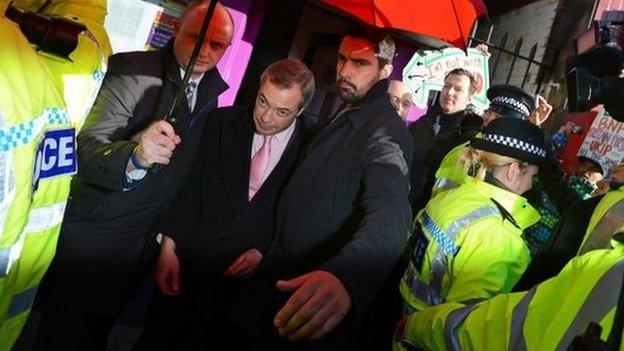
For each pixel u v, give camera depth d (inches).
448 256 73.6
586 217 60.7
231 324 95.5
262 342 85.0
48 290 91.0
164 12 147.8
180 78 92.6
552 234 65.6
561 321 38.1
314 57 199.8
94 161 76.7
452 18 94.0
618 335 29.0
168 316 99.2
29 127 40.2
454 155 118.7
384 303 109.4
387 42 89.5
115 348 124.8
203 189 95.6
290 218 85.7
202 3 93.3
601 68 60.4
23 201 41.3
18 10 47.1
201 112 96.5
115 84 88.4
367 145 80.0
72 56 56.0
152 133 72.6
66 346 92.4
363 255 60.5
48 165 45.7
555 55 241.0
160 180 89.6
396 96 185.9
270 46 198.5
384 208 67.2
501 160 76.1
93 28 65.0
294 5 196.1
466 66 197.2
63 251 88.4
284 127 92.0
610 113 56.6
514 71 284.7
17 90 38.7
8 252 41.6
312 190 83.8
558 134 211.2
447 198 79.3
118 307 97.1
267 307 85.7
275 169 94.0
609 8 213.6
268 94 88.6
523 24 287.4
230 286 96.6
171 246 96.4
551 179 119.3
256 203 94.0
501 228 70.9
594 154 187.6
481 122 148.6
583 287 38.1
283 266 85.7
